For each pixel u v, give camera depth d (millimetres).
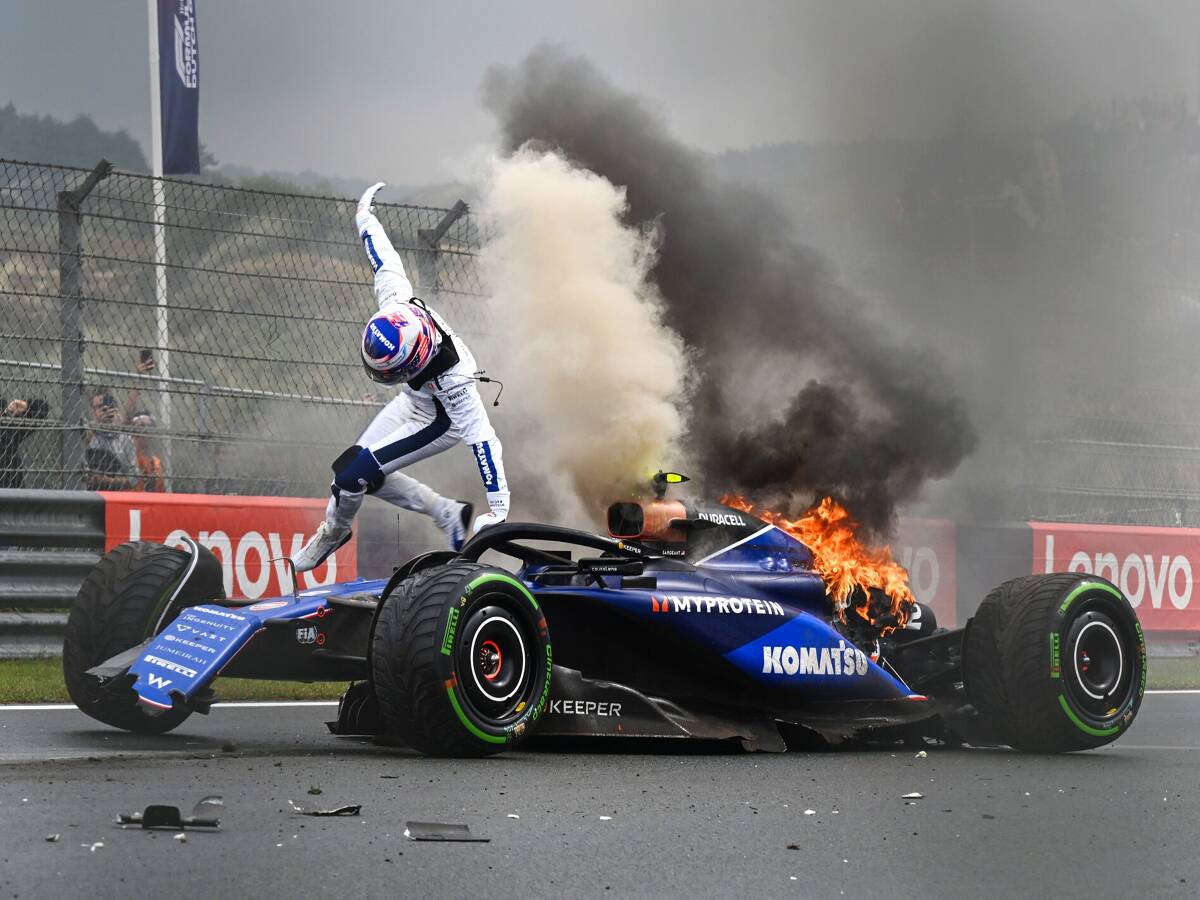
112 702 22328
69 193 36250
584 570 21922
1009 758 22516
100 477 36625
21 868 12609
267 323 39000
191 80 51375
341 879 12656
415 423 23328
